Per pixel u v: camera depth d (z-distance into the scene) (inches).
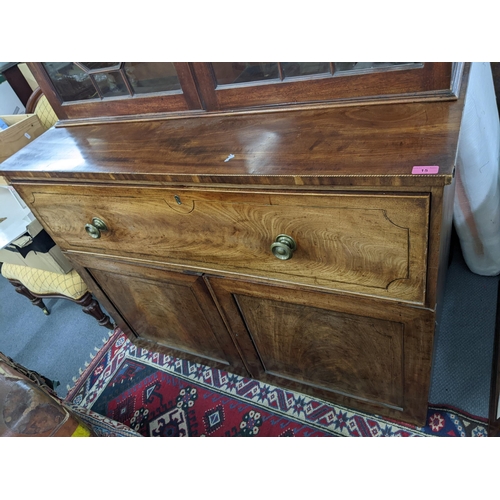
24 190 36.0
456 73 22.9
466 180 40.6
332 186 21.7
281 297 31.4
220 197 26.0
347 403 40.5
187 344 47.6
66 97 36.3
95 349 58.9
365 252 24.3
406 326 27.7
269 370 43.2
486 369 41.8
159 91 31.7
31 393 26.6
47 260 51.8
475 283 50.2
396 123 23.1
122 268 39.3
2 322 67.9
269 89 27.6
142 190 28.8
